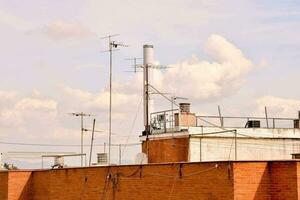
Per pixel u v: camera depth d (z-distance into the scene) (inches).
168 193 1263.5
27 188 1745.8
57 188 1596.9
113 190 1408.7
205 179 1182.9
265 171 1130.0
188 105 2039.9
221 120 1950.1
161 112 2034.9
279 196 1112.2
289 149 2014.0
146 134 2059.5
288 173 1104.2
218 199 1151.0
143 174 1331.2
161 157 1977.1
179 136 1926.7
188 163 1223.5
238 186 1120.8
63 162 2209.6
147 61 2272.4
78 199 1518.2
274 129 2006.6
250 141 1966.0
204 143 1909.4
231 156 1925.4
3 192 1756.9
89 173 1488.7
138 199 1338.6
